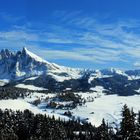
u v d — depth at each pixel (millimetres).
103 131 89188
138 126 53312
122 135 52656
